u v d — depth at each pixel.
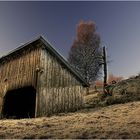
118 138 6.18
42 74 14.95
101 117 11.09
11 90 16.50
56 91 16.08
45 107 14.77
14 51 17.02
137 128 7.40
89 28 43.50
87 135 6.70
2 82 17.83
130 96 20.67
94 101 22.44
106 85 25.67
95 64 35.09
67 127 8.46
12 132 7.83
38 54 15.38
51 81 15.73
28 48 16.45
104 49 27.28
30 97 17.94
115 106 16.48
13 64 17.47
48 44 15.63
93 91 33.06
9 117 16.61
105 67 26.48
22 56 16.83
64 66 17.47
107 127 7.95
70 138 6.37
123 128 7.55
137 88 23.08
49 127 8.68
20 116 17.66
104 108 16.52
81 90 19.09
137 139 5.95
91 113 14.14
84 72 35.50
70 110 17.19
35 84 14.60
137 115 10.60
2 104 16.78
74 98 17.97
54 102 15.70
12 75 17.02
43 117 13.60
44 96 14.85
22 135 7.18
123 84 26.31
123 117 10.50
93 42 40.25
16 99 17.77
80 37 42.06
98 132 7.09
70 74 18.08
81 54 37.09
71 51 39.94
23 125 9.64
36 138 6.63
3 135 7.25
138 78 27.20
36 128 8.52
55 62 16.52
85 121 10.00
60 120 10.95
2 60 18.72
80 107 18.42
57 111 15.83
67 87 17.41
